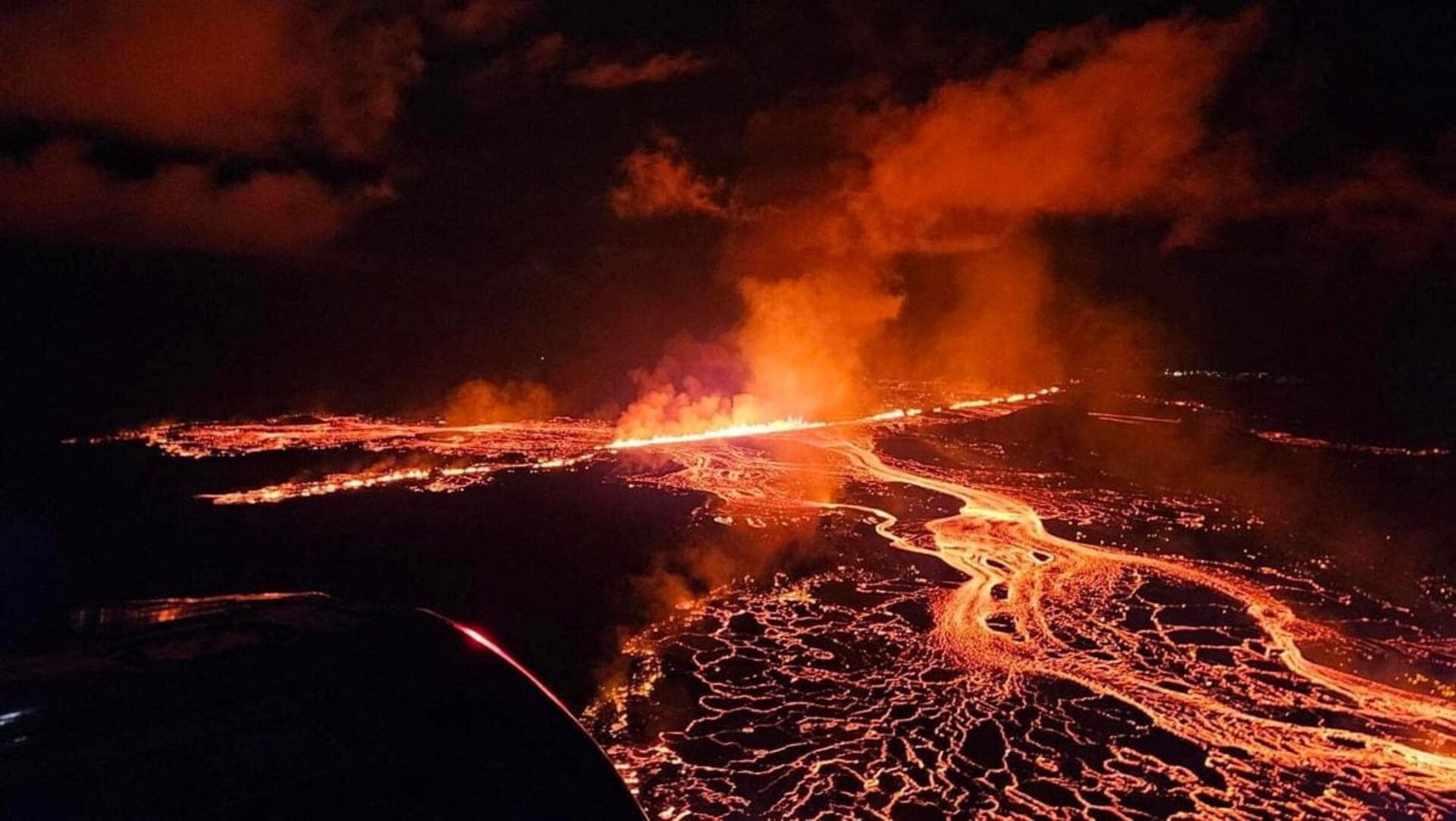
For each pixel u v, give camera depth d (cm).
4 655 188
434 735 164
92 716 159
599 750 174
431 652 187
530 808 156
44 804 137
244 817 139
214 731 158
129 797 139
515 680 183
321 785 148
